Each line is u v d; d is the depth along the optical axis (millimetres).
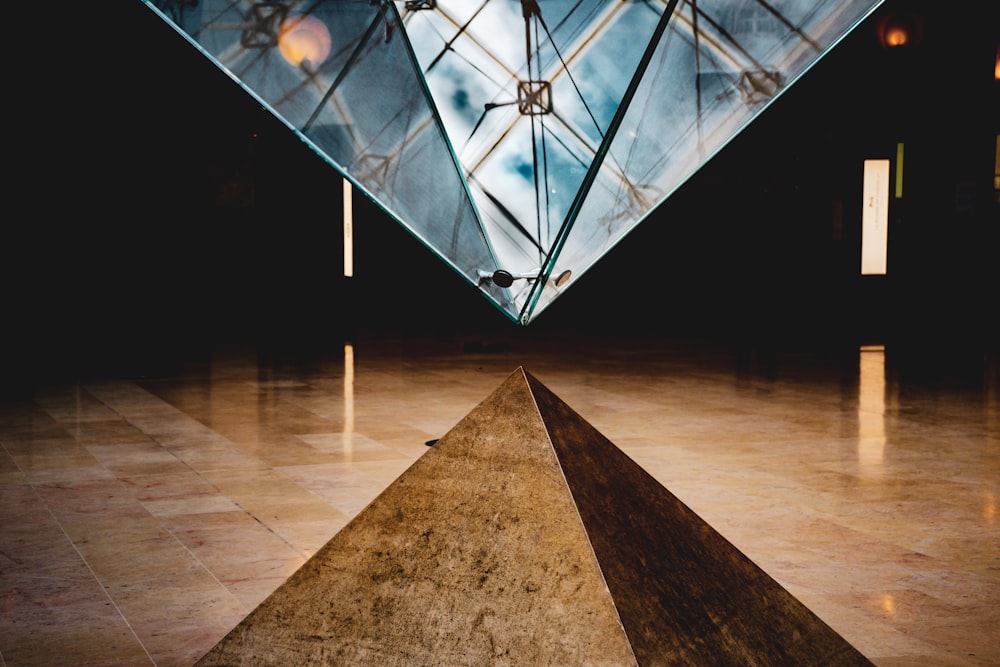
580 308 21109
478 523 2188
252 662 2188
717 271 20734
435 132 1778
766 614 2332
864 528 5617
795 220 20047
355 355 14883
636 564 2148
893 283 19734
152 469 7199
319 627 2188
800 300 20250
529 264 1784
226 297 21406
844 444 8125
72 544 5285
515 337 17484
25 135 13906
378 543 2236
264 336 17703
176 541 5352
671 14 1784
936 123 18734
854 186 19547
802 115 19125
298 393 11109
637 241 20578
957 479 6859
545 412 2285
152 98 12539
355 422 9250
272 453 7797
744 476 6953
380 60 1790
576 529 2113
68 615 4234
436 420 9359
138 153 12438
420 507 2250
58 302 16141
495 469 2230
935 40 18281
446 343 16547
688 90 1818
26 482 6766
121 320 12586
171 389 11422
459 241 1791
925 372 12695
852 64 18531
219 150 20531
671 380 12031
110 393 11078
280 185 21578
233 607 4340
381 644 2137
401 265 21688
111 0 12047
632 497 2299
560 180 1761
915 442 8203
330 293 22141
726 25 1841
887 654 3816
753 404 10219
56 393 11078
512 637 2062
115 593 4512
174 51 12742
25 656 3791
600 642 2002
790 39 1893
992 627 4105
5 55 12297
